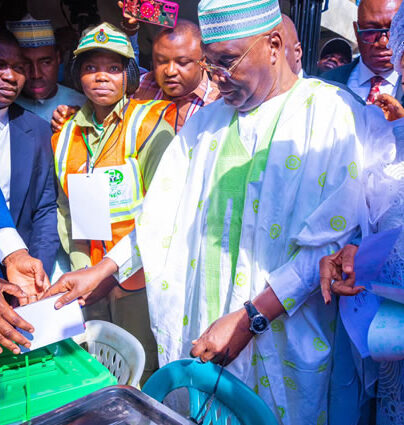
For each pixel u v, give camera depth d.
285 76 1.48
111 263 1.68
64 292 1.60
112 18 3.08
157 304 1.62
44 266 2.06
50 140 2.14
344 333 1.43
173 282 1.59
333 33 6.50
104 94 1.93
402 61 1.27
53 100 2.36
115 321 2.15
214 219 1.49
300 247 1.36
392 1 2.37
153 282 1.62
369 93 2.61
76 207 1.98
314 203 1.36
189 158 1.66
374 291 1.24
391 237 1.24
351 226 1.35
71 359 1.27
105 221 1.95
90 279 1.63
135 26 2.34
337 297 1.43
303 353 1.37
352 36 6.83
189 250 1.57
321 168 1.37
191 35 2.24
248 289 1.41
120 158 1.97
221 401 1.17
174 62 2.25
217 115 1.60
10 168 2.07
